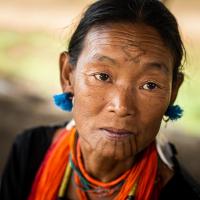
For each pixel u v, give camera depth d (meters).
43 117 6.07
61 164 1.67
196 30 9.51
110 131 1.30
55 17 10.50
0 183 1.84
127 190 1.52
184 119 6.14
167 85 1.32
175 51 1.36
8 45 8.79
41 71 7.82
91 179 1.56
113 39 1.28
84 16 1.39
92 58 1.30
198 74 6.85
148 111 1.30
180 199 1.56
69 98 1.51
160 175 1.59
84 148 1.50
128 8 1.31
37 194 1.70
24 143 1.82
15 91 6.85
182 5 11.20
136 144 1.33
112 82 1.29
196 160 5.20
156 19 1.31
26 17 10.36
